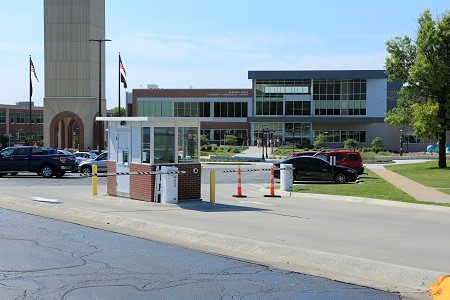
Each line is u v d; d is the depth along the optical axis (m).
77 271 10.66
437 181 33.53
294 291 9.46
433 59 44.28
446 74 43.72
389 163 57.91
